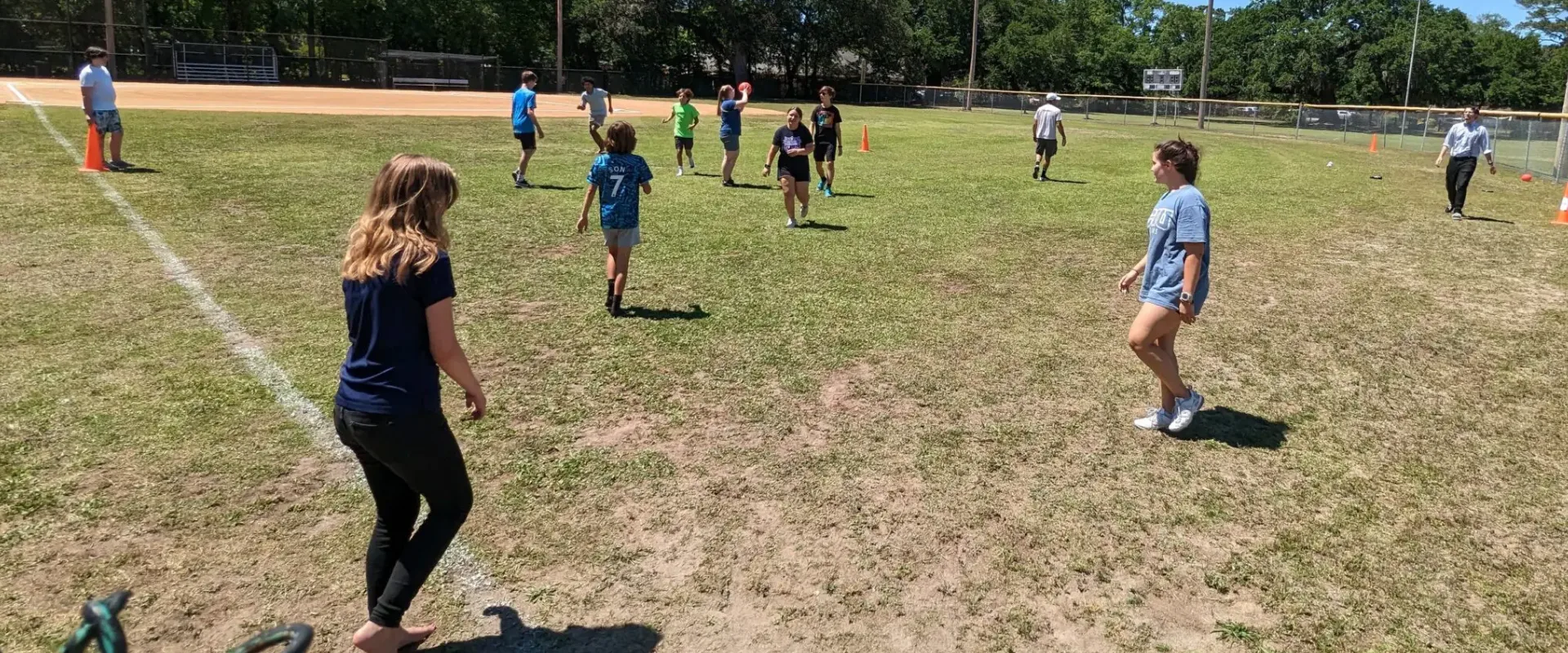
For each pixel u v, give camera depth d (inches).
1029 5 2874.0
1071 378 240.2
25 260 316.2
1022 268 364.5
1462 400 233.9
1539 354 272.8
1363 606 142.6
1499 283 363.6
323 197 458.6
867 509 168.4
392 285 111.0
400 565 117.8
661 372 235.3
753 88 2423.7
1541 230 494.0
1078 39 2908.5
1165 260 191.8
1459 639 135.0
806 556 153.2
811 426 204.7
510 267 340.8
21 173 481.4
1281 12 2723.9
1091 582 147.6
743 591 143.3
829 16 2388.0
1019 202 538.9
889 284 332.2
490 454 185.5
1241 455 196.4
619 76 2240.4
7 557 142.8
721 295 310.8
